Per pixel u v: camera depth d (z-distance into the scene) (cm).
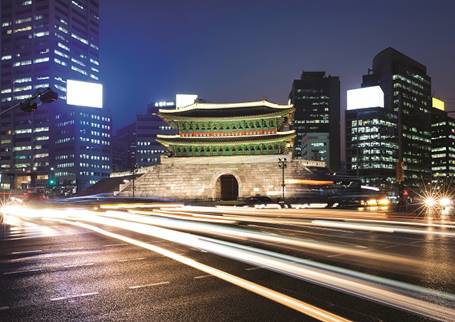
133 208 6156
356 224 3042
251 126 9156
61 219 3900
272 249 1794
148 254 1706
